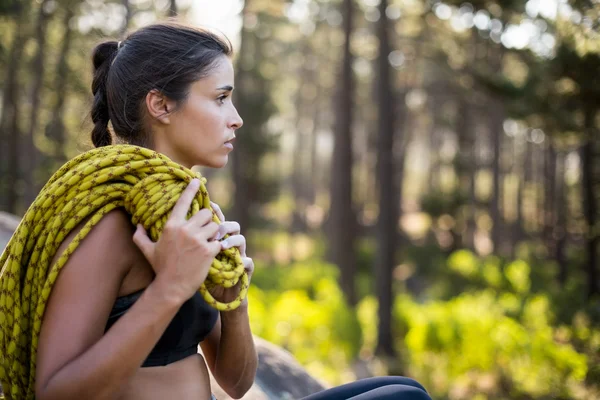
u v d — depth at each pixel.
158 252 1.27
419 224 36.66
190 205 1.35
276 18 29.48
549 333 12.41
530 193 41.75
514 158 43.31
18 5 17.77
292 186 48.16
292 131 48.25
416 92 33.09
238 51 24.61
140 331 1.22
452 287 21.64
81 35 20.23
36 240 1.36
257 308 9.68
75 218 1.30
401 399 1.50
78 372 1.20
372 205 38.81
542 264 25.73
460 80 18.00
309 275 19.14
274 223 32.78
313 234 38.34
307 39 36.22
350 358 11.73
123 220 1.34
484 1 13.78
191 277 1.27
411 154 57.97
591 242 16.22
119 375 1.21
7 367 1.38
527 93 12.80
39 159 23.86
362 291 21.91
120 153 1.37
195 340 1.49
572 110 12.47
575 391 10.60
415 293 24.14
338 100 20.75
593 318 12.91
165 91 1.46
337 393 1.59
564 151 25.39
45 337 1.25
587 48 10.93
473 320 11.86
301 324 10.77
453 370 11.53
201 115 1.47
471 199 30.86
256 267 19.58
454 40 19.09
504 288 21.17
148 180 1.33
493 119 29.55
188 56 1.47
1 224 4.32
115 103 1.51
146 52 1.48
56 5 19.88
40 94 21.91
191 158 1.51
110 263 1.31
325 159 55.41
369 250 27.59
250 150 26.39
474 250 30.36
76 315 1.26
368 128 38.00
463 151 27.88
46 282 1.27
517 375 11.25
